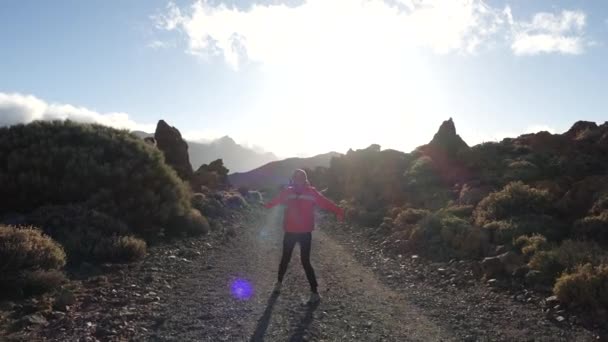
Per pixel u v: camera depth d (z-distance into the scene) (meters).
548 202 14.23
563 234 11.98
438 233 13.74
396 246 14.27
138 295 7.95
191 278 9.55
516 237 11.64
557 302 7.55
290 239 7.91
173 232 15.07
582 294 7.19
